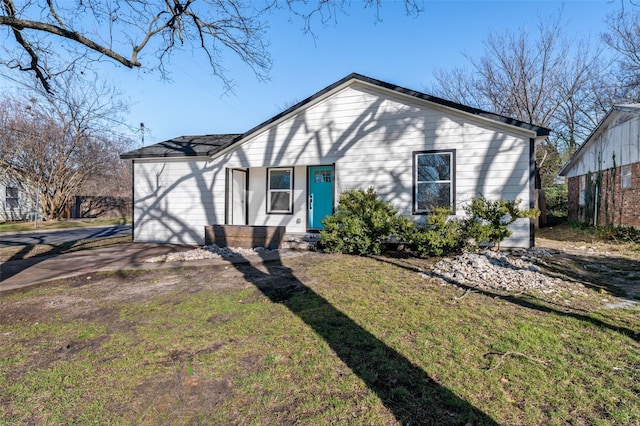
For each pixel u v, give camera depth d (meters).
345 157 9.51
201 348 3.26
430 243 7.48
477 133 8.41
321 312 4.17
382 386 2.56
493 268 6.27
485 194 8.34
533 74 21.91
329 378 2.68
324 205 11.25
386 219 7.94
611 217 13.20
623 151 12.43
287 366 2.88
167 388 2.59
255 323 3.86
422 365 2.86
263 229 9.16
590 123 21.84
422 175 8.86
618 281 5.70
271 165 10.22
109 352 3.22
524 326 3.66
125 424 2.19
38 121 20.98
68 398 2.48
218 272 6.58
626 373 2.73
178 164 11.07
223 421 2.20
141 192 11.38
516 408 2.30
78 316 4.27
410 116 8.95
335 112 9.62
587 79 21.00
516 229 8.18
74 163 22.72
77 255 8.80
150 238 11.30
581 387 2.54
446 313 4.10
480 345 3.23
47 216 22.31
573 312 4.15
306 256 7.97
